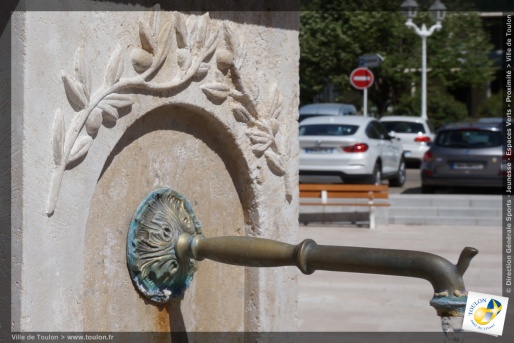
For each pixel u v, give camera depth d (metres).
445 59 37.59
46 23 3.02
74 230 3.16
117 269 3.48
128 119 3.40
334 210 16.89
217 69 3.87
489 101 42.03
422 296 10.09
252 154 4.11
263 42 4.14
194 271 3.78
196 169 3.91
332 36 36.25
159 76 3.53
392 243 14.23
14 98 2.96
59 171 3.07
